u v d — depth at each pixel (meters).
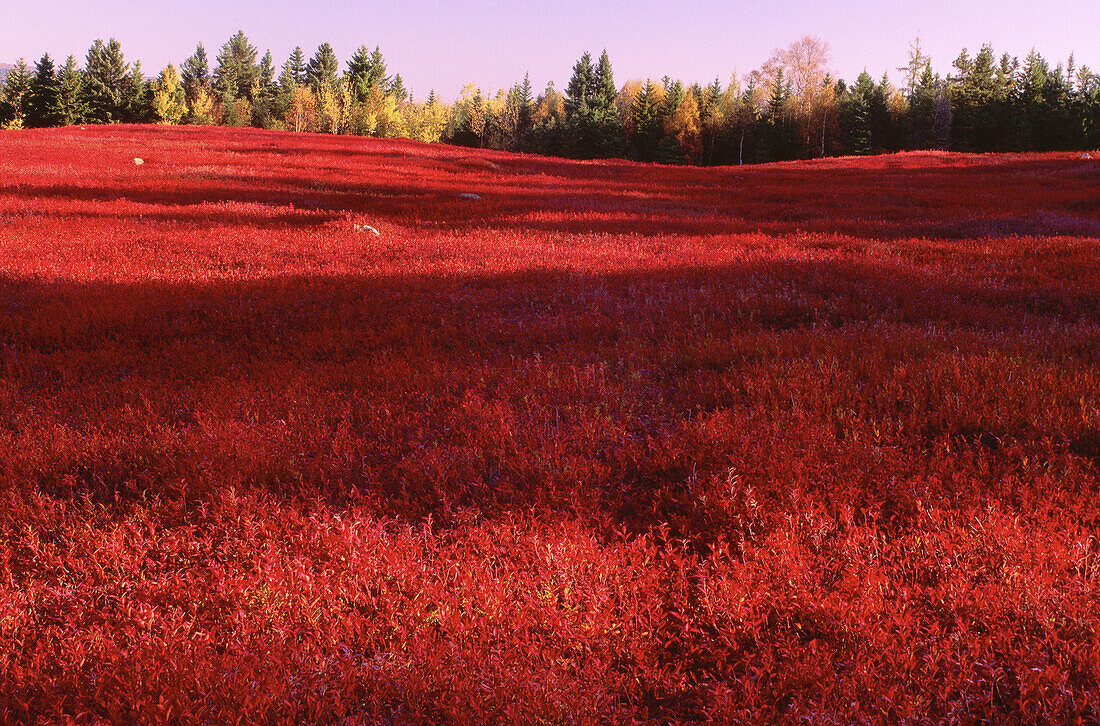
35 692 2.69
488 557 3.58
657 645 3.02
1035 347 6.73
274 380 6.70
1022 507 3.81
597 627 2.96
